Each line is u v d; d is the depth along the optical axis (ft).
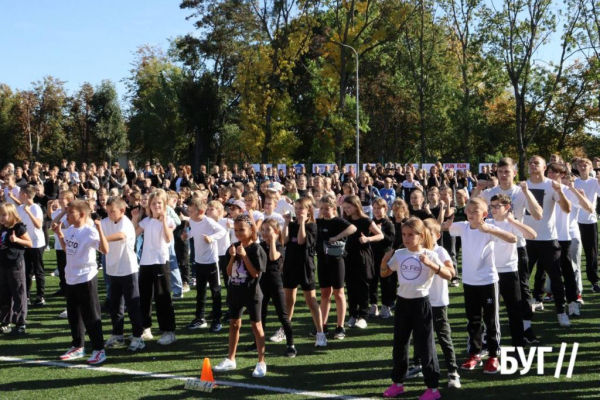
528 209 22.35
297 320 26.73
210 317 26.89
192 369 19.90
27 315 28.12
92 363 20.59
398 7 117.08
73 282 20.77
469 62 133.59
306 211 22.47
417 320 16.76
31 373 19.63
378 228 25.05
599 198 30.42
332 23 127.13
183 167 61.00
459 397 16.74
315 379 18.60
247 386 17.98
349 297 25.44
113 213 22.27
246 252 19.29
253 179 72.33
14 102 199.72
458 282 33.76
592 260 30.50
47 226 49.42
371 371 19.35
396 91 140.97
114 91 187.73
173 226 23.41
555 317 25.53
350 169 68.49
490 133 138.21
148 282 23.40
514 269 19.84
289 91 148.87
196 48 148.25
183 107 151.33
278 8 120.26
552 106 137.69
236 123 164.45
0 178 49.90
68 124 195.21
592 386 17.48
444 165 87.30
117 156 189.88
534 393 16.97
